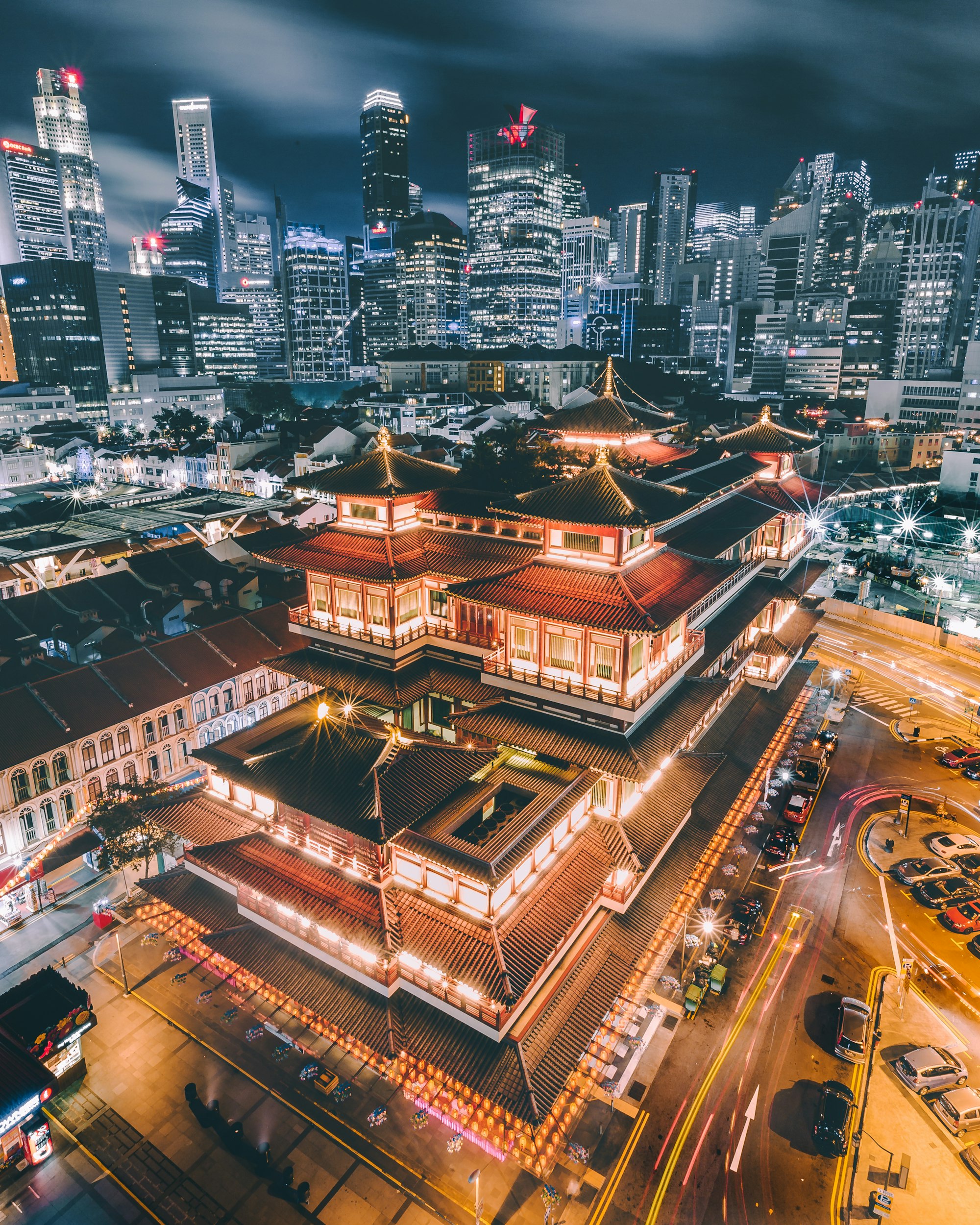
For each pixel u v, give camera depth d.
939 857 62.78
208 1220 37.31
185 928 55.84
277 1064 45.25
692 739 58.66
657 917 47.72
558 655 48.47
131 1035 47.22
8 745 59.56
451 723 50.81
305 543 59.28
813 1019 48.03
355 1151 40.28
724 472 83.06
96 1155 40.31
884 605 123.50
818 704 90.00
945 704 90.94
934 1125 41.53
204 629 78.81
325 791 40.38
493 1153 40.09
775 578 79.38
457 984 39.12
